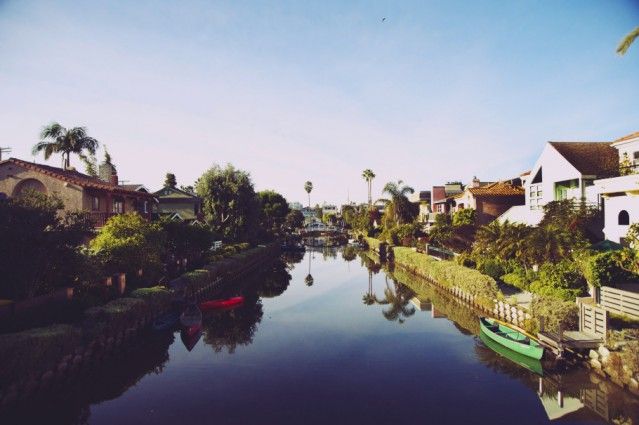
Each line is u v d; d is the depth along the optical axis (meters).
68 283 21.44
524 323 20.59
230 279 42.41
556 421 13.12
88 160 55.88
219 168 57.06
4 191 31.42
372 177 107.44
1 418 13.27
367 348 20.69
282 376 17.16
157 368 18.25
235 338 22.77
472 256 33.50
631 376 13.95
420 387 15.88
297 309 30.19
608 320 16.14
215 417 13.64
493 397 14.93
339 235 117.81
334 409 14.12
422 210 71.69
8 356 13.56
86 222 20.28
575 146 31.41
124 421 13.48
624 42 18.20
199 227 39.41
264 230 78.88
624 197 23.00
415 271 45.00
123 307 20.59
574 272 21.02
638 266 17.64
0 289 17.89
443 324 25.23
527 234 25.27
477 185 57.84
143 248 26.53
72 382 16.39
